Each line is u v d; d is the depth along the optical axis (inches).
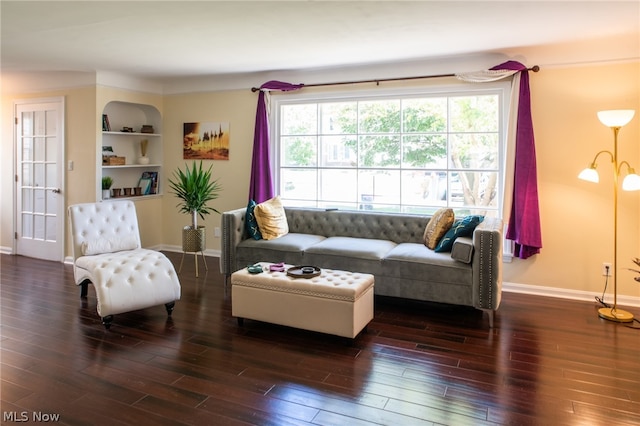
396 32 141.3
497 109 174.2
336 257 158.2
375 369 106.3
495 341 123.7
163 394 93.8
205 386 97.5
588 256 160.6
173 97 236.1
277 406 89.5
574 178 160.6
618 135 153.9
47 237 223.0
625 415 86.8
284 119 212.7
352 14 124.1
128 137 238.1
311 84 201.6
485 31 139.8
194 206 196.2
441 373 104.3
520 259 169.6
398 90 186.7
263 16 126.0
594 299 160.1
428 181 187.8
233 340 123.6
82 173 210.7
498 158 174.6
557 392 95.7
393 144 192.7
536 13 123.0
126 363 108.3
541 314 145.9
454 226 151.6
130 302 133.0
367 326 134.4
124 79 217.2
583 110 157.9
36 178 224.8
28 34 144.4
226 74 213.5
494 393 95.1
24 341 120.9
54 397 92.2
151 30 139.7
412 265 146.3
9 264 211.6
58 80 212.5
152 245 240.5
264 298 128.6
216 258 225.8
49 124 218.2
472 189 180.7
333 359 111.9
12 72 206.7
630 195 153.6
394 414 86.8
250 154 219.3
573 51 157.0
